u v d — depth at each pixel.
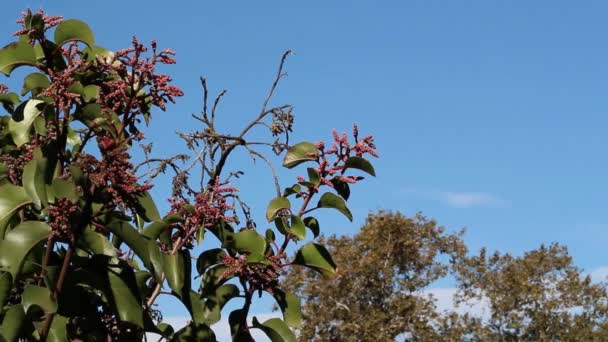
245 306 4.15
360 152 4.20
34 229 3.46
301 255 4.14
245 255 4.12
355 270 34.66
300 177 4.22
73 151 4.32
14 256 3.41
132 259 4.52
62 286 3.55
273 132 4.46
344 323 34.22
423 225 36.62
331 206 4.19
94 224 3.47
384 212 36.50
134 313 3.58
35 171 3.60
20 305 3.46
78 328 3.94
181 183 4.27
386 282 35.12
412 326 35.16
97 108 3.63
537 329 37.41
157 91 3.64
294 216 4.08
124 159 3.33
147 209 3.84
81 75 3.96
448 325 36.19
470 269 37.72
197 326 4.08
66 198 3.44
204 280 4.10
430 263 36.09
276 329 4.14
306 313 34.81
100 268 3.58
